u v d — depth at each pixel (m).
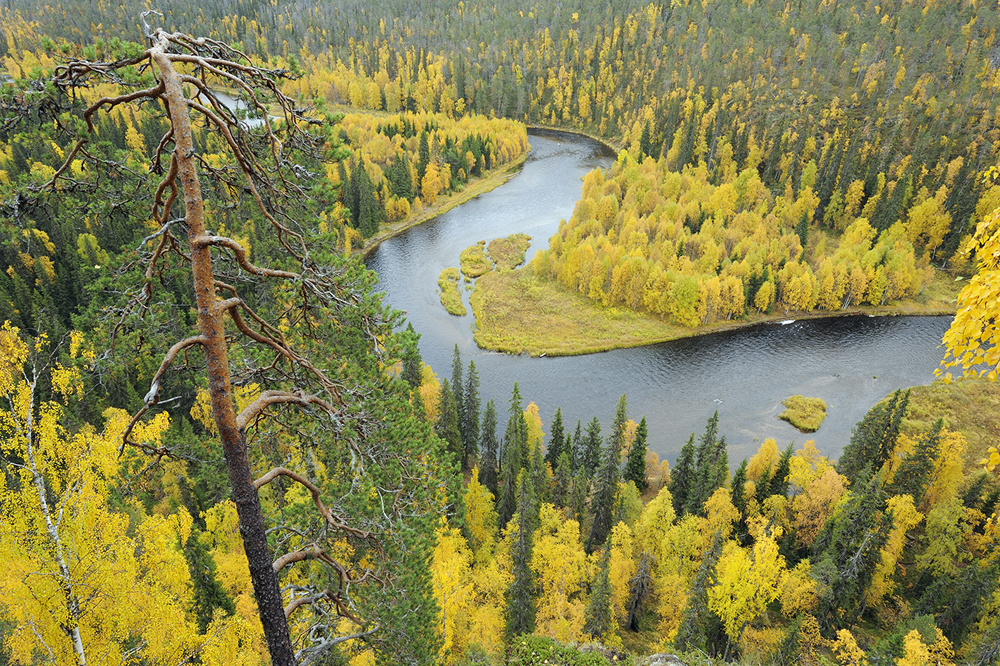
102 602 13.27
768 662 40.19
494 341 95.00
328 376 11.08
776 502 56.59
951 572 51.78
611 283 106.69
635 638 45.69
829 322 107.44
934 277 123.38
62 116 8.72
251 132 9.98
